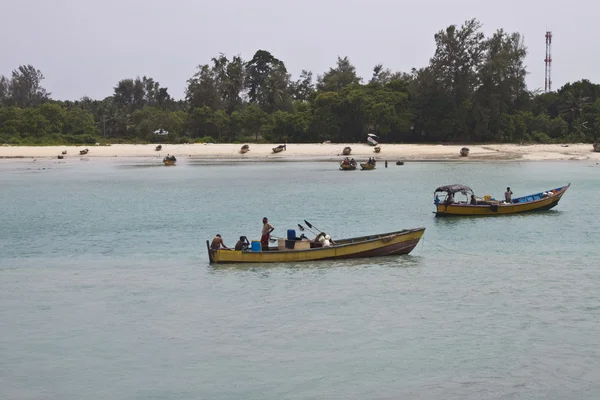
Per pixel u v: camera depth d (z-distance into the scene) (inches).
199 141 5600.4
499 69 5123.0
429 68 5324.8
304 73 7253.9
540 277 1149.7
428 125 5295.3
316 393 697.6
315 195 2442.2
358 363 770.8
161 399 690.8
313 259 1269.7
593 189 2576.3
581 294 1034.7
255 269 1229.1
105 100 7701.8
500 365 757.9
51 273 1237.7
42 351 826.2
